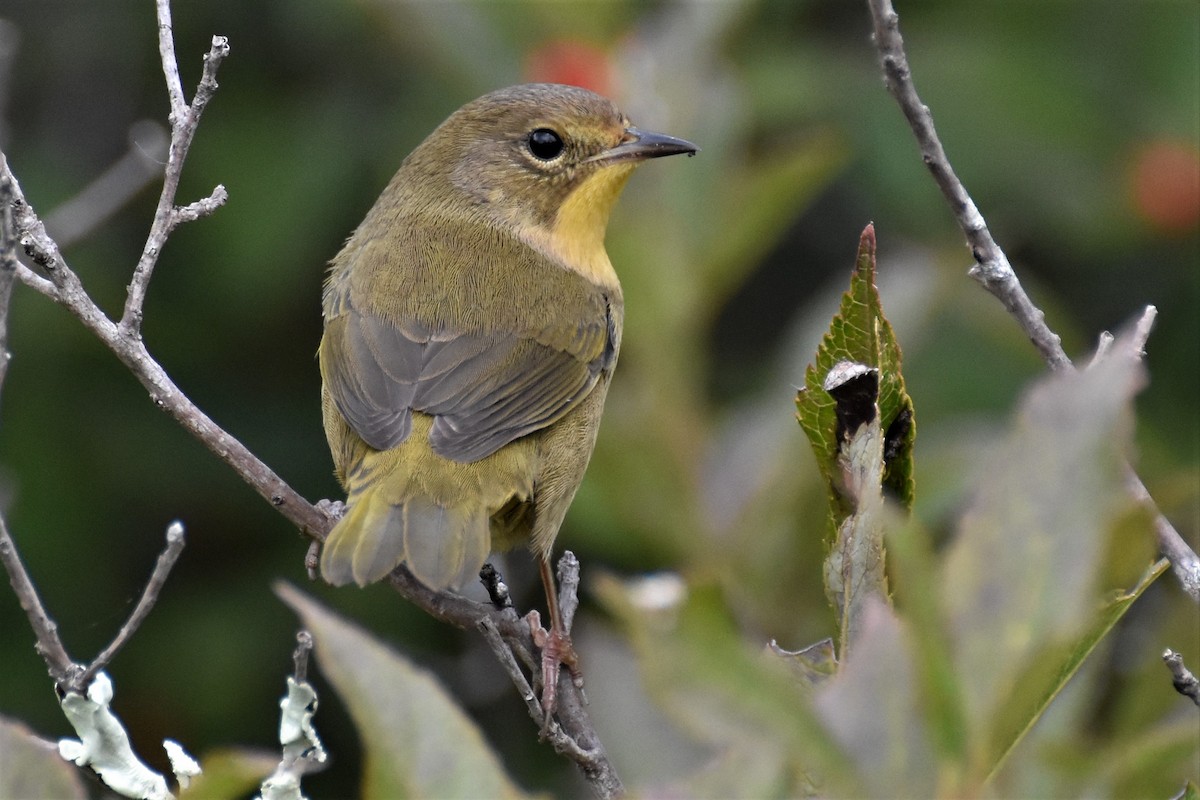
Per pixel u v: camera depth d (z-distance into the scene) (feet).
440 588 25.64
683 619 13.26
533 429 29.01
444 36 38.63
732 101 36.11
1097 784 16.44
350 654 13.89
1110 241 43.83
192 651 43.98
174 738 43.80
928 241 43.37
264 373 46.91
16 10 48.34
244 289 43.86
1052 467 13.52
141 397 45.44
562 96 33.86
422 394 28.99
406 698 13.91
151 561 45.91
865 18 48.70
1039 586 13.26
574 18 38.47
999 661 13.12
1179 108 43.16
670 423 33.78
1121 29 44.83
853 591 18.08
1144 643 26.48
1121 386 13.60
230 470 45.88
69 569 43.75
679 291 33.71
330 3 44.16
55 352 44.42
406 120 43.91
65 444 44.29
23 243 23.58
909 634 12.91
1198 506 28.40
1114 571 17.72
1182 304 45.16
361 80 45.91
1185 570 19.49
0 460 43.24
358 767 46.68
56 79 48.26
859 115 43.96
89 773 19.83
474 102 34.73
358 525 26.25
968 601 13.33
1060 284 47.03
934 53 44.73
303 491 46.16
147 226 45.80
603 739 24.03
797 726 12.98
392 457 27.58
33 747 14.15
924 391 40.88
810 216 50.78
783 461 33.19
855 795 12.85
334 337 30.91
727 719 13.04
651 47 36.76
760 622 32.35
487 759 13.87
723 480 34.24
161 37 23.81
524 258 32.37
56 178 45.78
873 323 19.12
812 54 45.57
